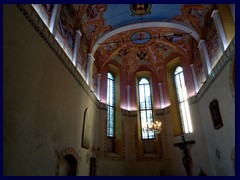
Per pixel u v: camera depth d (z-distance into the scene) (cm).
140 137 1599
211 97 1087
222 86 931
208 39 1161
